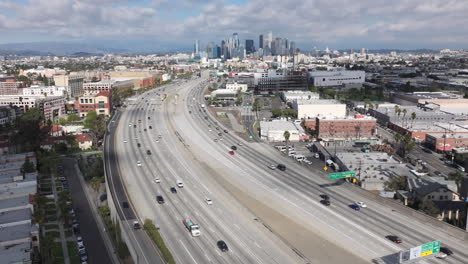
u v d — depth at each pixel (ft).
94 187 448.65
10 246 300.81
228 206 384.27
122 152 591.37
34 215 369.50
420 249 265.95
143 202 391.04
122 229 327.26
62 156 609.83
